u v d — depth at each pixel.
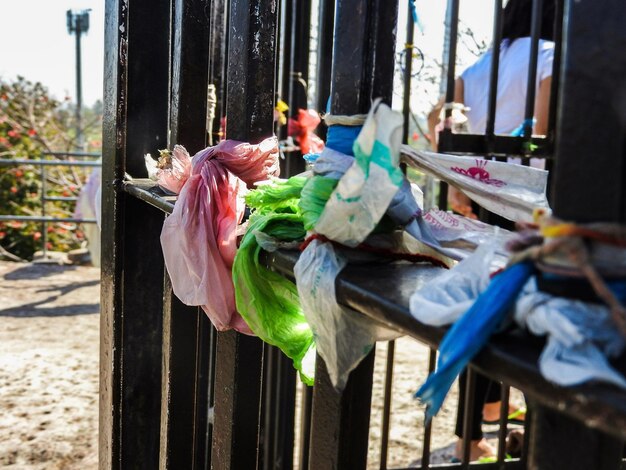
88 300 6.11
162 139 2.23
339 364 0.95
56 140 11.85
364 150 0.88
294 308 1.26
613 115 0.61
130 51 2.16
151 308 2.25
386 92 1.01
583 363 0.56
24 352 4.76
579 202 0.62
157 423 2.30
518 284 0.65
